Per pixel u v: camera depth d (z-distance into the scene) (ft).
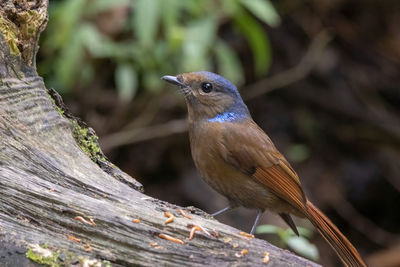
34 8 21.53
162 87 41.09
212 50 39.93
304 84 50.21
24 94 20.98
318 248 45.01
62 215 18.48
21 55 21.17
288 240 27.61
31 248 17.43
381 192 49.49
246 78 47.60
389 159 49.85
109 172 23.00
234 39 46.55
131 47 38.06
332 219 48.08
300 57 49.06
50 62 39.06
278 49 49.06
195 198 44.16
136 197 20.20
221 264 18.17
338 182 48.57
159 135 42.91
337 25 51.01
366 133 50.29
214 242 18.63
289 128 49.32
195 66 36.01
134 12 37.63
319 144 49.62
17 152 19.77
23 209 18.40
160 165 46.09
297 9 49.57
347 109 50.21
